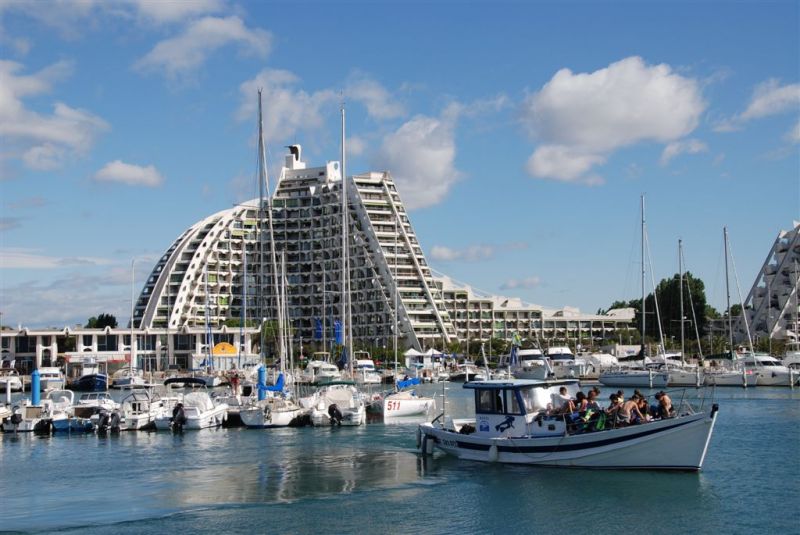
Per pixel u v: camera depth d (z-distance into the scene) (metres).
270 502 38.59
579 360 136.38
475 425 47.88
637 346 198.12
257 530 34.12
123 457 51.66
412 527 34.16
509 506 36.72
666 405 42.25
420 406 72.12
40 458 51.84
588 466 42.19
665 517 34.75
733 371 108.19
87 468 47.94
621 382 111.94
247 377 138.50
